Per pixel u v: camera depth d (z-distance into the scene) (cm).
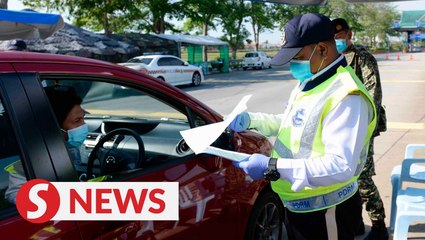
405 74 1948
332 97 165
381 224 310
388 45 7544
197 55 2670
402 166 310
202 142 169
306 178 161
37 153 159
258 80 2030
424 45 6825
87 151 249
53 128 166
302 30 169
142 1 2402
